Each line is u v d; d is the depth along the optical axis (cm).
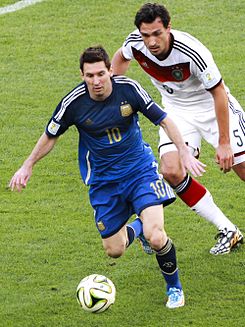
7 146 3778
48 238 2991
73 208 3231
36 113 4078
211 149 3725
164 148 2800
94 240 2970
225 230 2839
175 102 2898
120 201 2533
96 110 2430
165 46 2648
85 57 2367
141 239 2802
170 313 2477
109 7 5194
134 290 2628
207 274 2698
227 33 4847
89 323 2445
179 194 2844
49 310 2523
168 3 5216
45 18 5109
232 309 2473
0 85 4381
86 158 2536
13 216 3164
